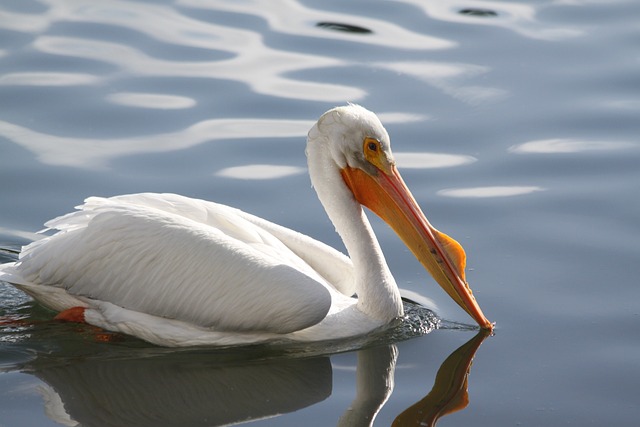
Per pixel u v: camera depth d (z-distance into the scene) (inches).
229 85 740.7
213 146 663.8
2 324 489.7
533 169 647.8
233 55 786.8
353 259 503.5
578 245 564.4
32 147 647.1
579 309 508.7
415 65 778.2
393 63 780.6
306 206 605.0
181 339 478.9
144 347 480.1
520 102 729.0
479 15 869.8
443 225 587.2
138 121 688.4
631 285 527.2
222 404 428.1
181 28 828.6
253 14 861.8
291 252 504.4
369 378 453.7
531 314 506.6
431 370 460.8
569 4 888.3
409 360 470.9
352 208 504.4
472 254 558.6
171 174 629.0
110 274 475.2
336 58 786.8
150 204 494.3
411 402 431.8
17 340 475.8
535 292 524.1
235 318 473.1
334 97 727.7
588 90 745.0
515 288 528.1
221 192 613.0
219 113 705.0
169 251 472.7
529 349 477.1
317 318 472.4
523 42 817.5
